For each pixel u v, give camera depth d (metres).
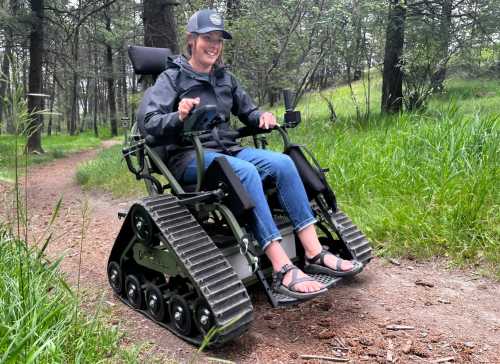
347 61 8.77
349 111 12.22
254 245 2.94
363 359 2.51
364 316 2.99
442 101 8.55
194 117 2.69
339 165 5.34
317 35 8.86
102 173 8.91
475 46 8.66
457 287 3.38
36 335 2.07
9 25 13.84
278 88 9.59
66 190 8.62
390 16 8.24
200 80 3.14
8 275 2.68
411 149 5.27
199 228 2.79
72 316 2.45
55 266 2.73
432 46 8.34
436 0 8.59
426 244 3.90
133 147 3.14
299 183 2.89
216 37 3.11
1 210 4.05
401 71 8.80
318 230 3.86
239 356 2.57
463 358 2.50
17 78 2.46
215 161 2.68
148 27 8.49
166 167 3.03
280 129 3.17
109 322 2.97
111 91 34.16
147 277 3.20
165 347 2.70
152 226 2.82
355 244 3.27
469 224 3.93
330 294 3.33
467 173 4.42
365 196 4.83
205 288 2.52
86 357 2.21
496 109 8.95
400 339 2.70
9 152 3.98
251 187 2.72
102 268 4.13
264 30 8.77
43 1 15.05
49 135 34.12
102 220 5.98
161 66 3.60
